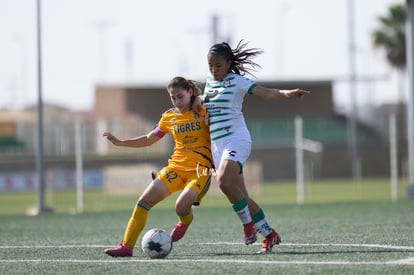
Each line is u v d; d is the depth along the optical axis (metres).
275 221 45.50
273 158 155.88
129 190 79.19
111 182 79.38
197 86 28.42
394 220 43.59
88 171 80.06
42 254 29.66
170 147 105.31
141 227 27.70
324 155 166.00
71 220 52.31
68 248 31.94
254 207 28.17
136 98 174.25
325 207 58.16
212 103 27.62
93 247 32.19
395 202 61.69
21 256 29.08
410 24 69.88
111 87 174.88
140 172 79.12
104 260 26.83
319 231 37.62
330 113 182.12
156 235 26.98
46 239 37.19
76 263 26.25
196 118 27.94
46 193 87.69
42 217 56.34
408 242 30.86
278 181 154.62
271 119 177.88
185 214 29.33
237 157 27.16
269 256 26.69
